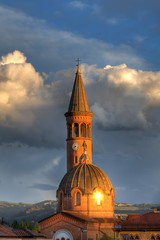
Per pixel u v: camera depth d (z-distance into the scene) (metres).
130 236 160.75
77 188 196.00
